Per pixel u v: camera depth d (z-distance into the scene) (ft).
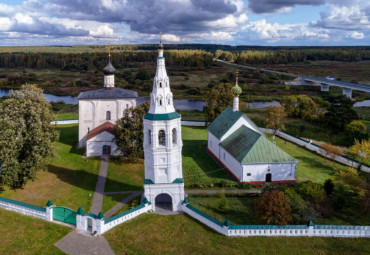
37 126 158.10
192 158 225.35
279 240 119.03
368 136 262.26
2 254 110.01
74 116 342.64
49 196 161.07
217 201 159.63
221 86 300.40
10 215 133.39
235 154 189.16
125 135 199.93
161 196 149.18
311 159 220.43
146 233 124.16
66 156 218.38
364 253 111.24
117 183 179.83
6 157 143.23
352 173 164.96
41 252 112.06
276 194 130.21
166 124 132.57
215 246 116.57
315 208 143.33
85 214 124.36
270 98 515.91
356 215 143.64
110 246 116.06
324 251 112.88
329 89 606.55
